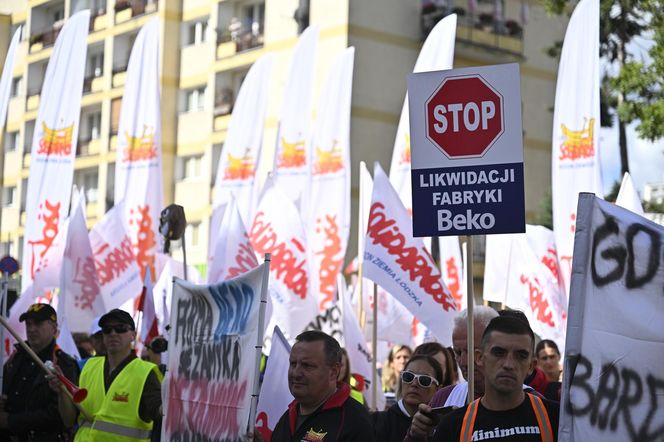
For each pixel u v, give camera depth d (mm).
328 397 6402
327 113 17688
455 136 6492
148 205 18016
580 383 5141
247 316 7262
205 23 39188
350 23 33781
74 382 9359
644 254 5141
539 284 13500
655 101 22844
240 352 7230
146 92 18328
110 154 40938
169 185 39281
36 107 44281
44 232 16672
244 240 13250
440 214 6484
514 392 5273
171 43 39406
